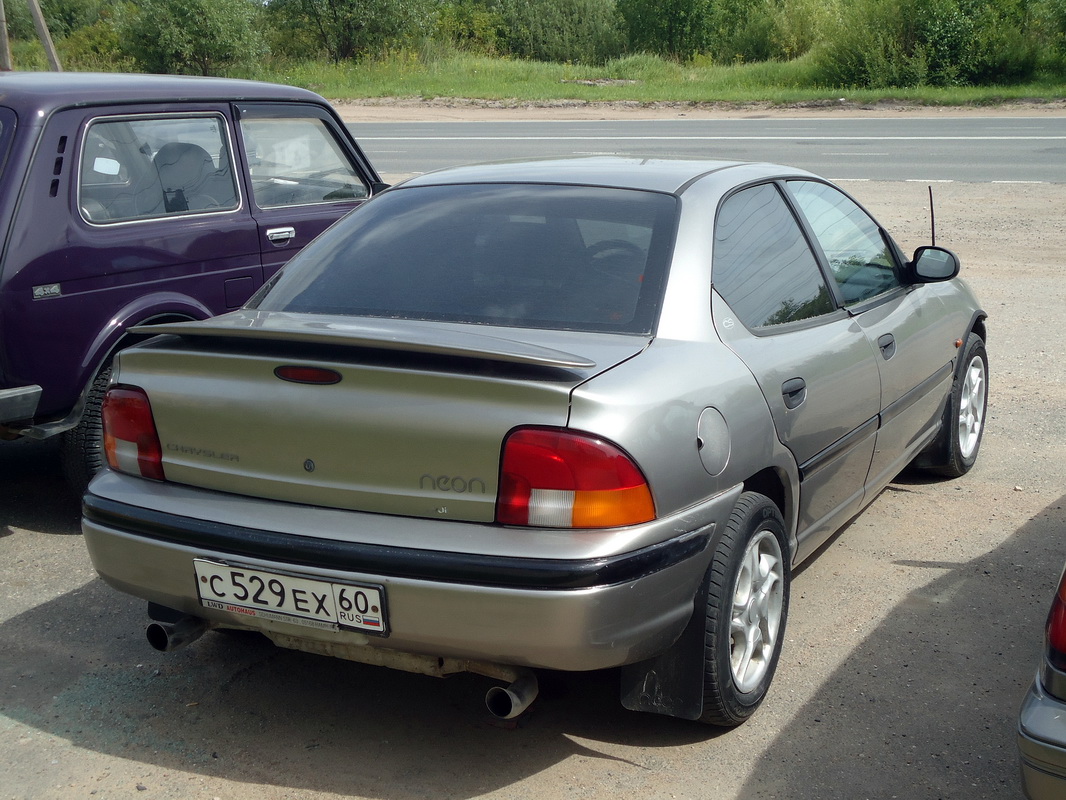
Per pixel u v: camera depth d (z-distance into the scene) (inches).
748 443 115.0
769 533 122.8
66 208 177.9
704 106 1110.4
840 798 108.5
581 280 119.8
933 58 1175.6
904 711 125.0
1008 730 120.9
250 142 217.5
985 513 188.1
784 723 122.6
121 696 131.2
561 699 128.5
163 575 112.0
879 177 607.2
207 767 115.6
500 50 1754.4
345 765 115.6
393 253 130.6
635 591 99.3
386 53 1439.5
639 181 134.0
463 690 132.0
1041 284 372.2
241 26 1325.0
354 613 101.7
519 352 97.5
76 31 1943.9
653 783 111.3
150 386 114.7
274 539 104.0
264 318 123.5
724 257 126.9
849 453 146.3
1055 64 1182.3
